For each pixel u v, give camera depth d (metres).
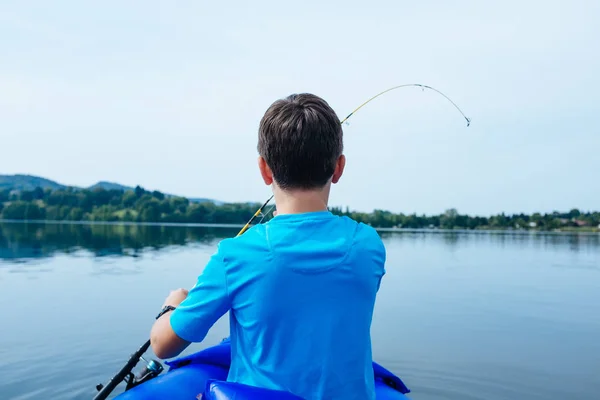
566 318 6.07
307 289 1.41
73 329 5.12
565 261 13.30
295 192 1.51
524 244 21.00
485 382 3.85
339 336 1.43
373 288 1.51
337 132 1.54
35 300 6.56
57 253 13.10
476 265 11.89
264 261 1.41
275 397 1.38
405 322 5.68
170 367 2.31
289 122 1.48
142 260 11.35
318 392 1.41
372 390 1.55
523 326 5.59
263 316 1.41
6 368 3.97
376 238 1.57
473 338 5.04
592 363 4.32
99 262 10.89
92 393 3.53
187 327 1.47
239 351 1.50
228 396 1.40
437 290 7.97
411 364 4.23
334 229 1.49
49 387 3.62
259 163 1.60
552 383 3.83
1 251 13.67
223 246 1.46
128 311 5.94
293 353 1.41
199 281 1.48
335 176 1.62
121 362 4.14
